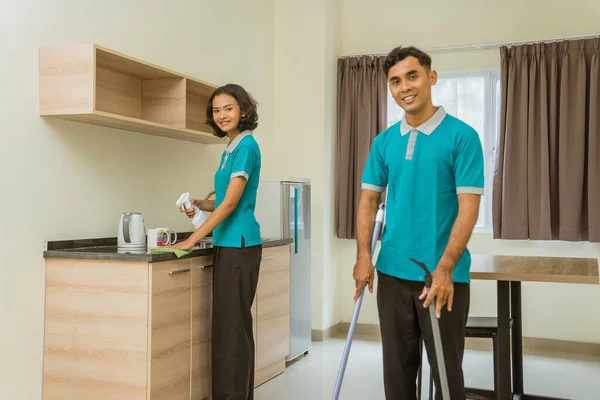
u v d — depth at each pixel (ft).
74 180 10.30
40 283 9.64
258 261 10.45
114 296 9.33
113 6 11.24
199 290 10.56
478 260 12.01
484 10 17.29
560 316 16.43
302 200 15.58
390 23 18.26
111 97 11.00
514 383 11.77
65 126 10.09
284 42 17.85
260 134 16.98
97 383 9.45
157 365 9.31
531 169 16.01
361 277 7.37
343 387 12.85
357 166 17.81
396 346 7.35
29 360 9.46
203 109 13.84
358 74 17.99
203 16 14.21
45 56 9.57
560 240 15.98
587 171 15.75
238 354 10.16
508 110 16.21
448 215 7.18
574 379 13.73
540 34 16.72
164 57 12.75
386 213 7.57
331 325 18.03
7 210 9.04
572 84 15.84
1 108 8.94
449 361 7.01
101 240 10.82
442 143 7.07
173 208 13.05
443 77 17.88
